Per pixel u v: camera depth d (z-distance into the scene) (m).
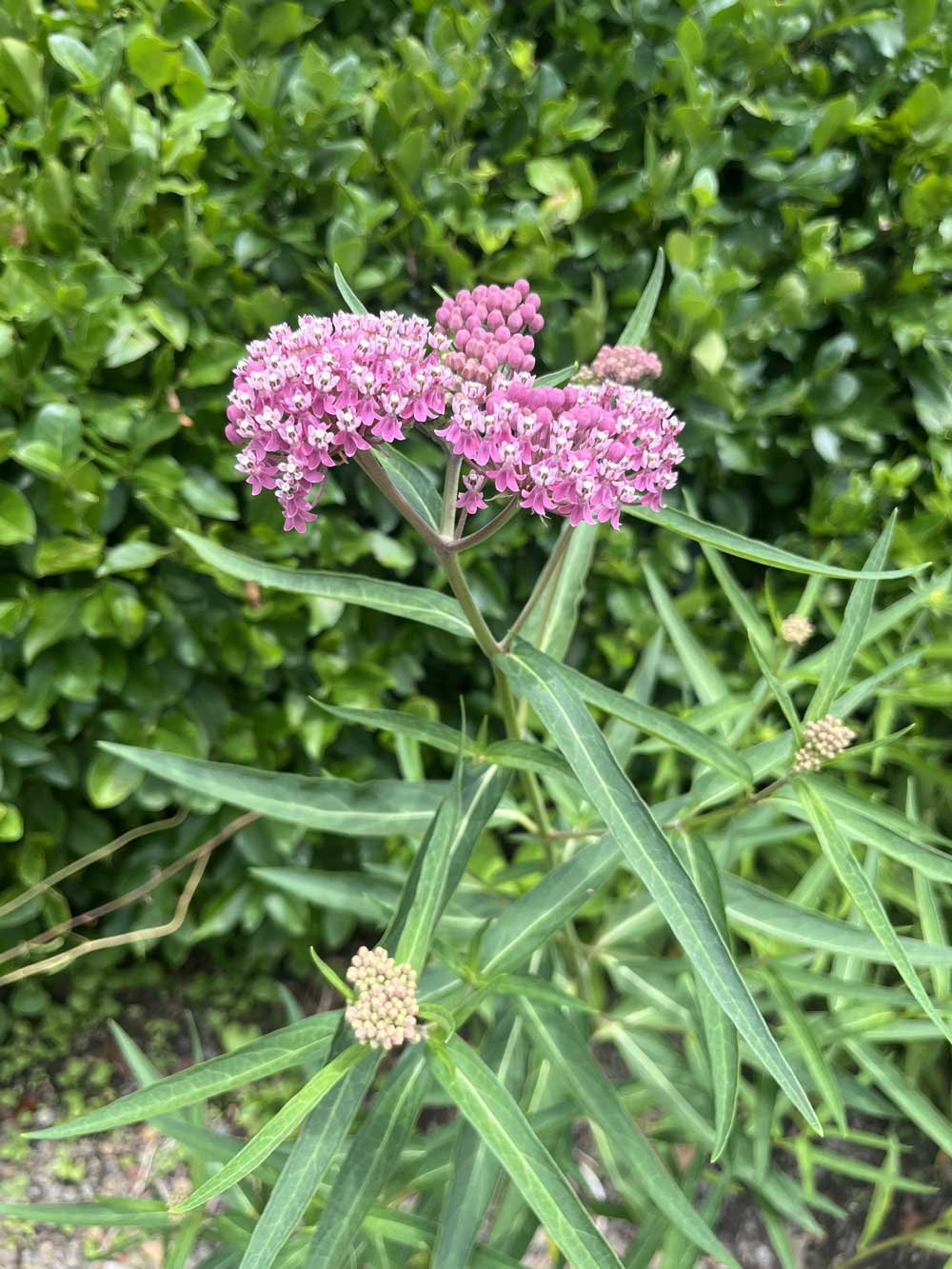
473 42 0.43
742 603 0.36
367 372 0.22
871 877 0.36
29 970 0.43
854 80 0.45
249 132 0.42
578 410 0.23
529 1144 0.20
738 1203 0.46
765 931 0.30
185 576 0.44
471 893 0.38
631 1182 0.36
